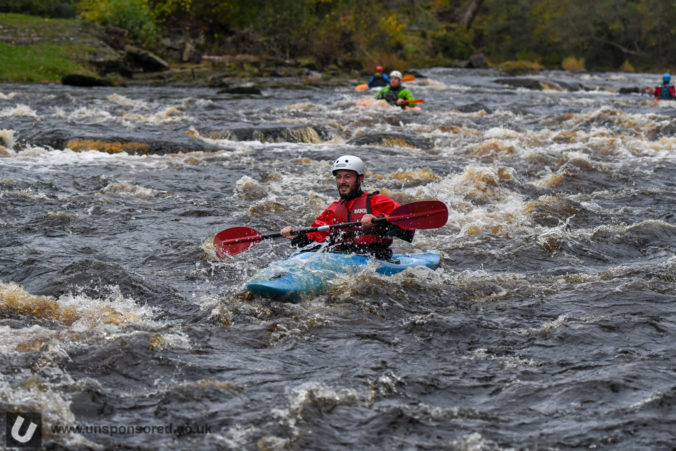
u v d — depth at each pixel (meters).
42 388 6.54
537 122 27.58
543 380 6.90
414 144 22.38
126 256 11.32
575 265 11.02
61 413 6.13
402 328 8.25
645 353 7.48
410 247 11.91
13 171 16.97
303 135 23.30
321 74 56.03
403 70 60.03
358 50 65.25
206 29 62.53
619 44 92.75
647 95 43.66
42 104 29.25
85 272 9.87
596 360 7.32
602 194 16.00
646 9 88.31
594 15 91.38
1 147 19.31
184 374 6.98
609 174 17.95
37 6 65.19
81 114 25.53
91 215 13.66
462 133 24.09
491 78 58.91
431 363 7.34
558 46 94.12
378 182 17.02
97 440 5.76
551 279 10.16
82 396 6.43
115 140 20.34
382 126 25.61
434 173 17.89
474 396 6.62
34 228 12.66
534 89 49.62
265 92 40.56
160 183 16.50
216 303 9.04
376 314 8.65
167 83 45.25
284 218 13.87
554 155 19.94
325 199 15.36
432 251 11.65
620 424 6.04
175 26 62.12
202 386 6.65
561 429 5.99
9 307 8.50
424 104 33.50
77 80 41.12
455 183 16.48
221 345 7.72
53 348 7.33
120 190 15.63
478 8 92.38
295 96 38.16
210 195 15.55
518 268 10.90
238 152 20.27
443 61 73.38
